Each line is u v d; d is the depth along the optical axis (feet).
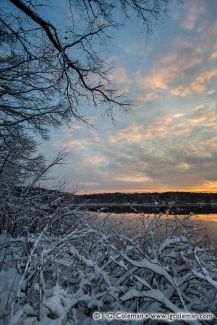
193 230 13.55
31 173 24.84
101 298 10.02
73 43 25.80
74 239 12.51
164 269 9.48
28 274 10.98
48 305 8.03
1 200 19.69
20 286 9.16
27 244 13.57
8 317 9.00
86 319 9.30
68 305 8.42
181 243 12.55
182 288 10.21
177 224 12.72
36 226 19.93
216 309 9.93
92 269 11.34
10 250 15.24
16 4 22.00
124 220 15.62
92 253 14.06
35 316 8.82
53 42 24.71
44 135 26.71
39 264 10.09
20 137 25.34
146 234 13.16
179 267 11.44
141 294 8.82
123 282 10.71
